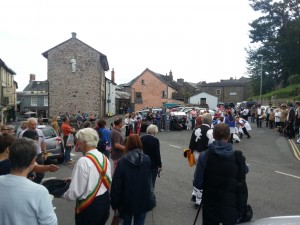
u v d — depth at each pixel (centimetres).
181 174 1092
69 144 1358
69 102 4431
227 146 415
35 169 478
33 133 749
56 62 4438
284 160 1361
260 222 296
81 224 420
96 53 4409
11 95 4644
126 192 449
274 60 5181
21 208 271
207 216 412
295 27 4622
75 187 411
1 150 420
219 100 8862
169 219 660
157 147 689
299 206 736
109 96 5688
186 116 2950
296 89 4209
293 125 1952
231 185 400
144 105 6900
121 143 803
